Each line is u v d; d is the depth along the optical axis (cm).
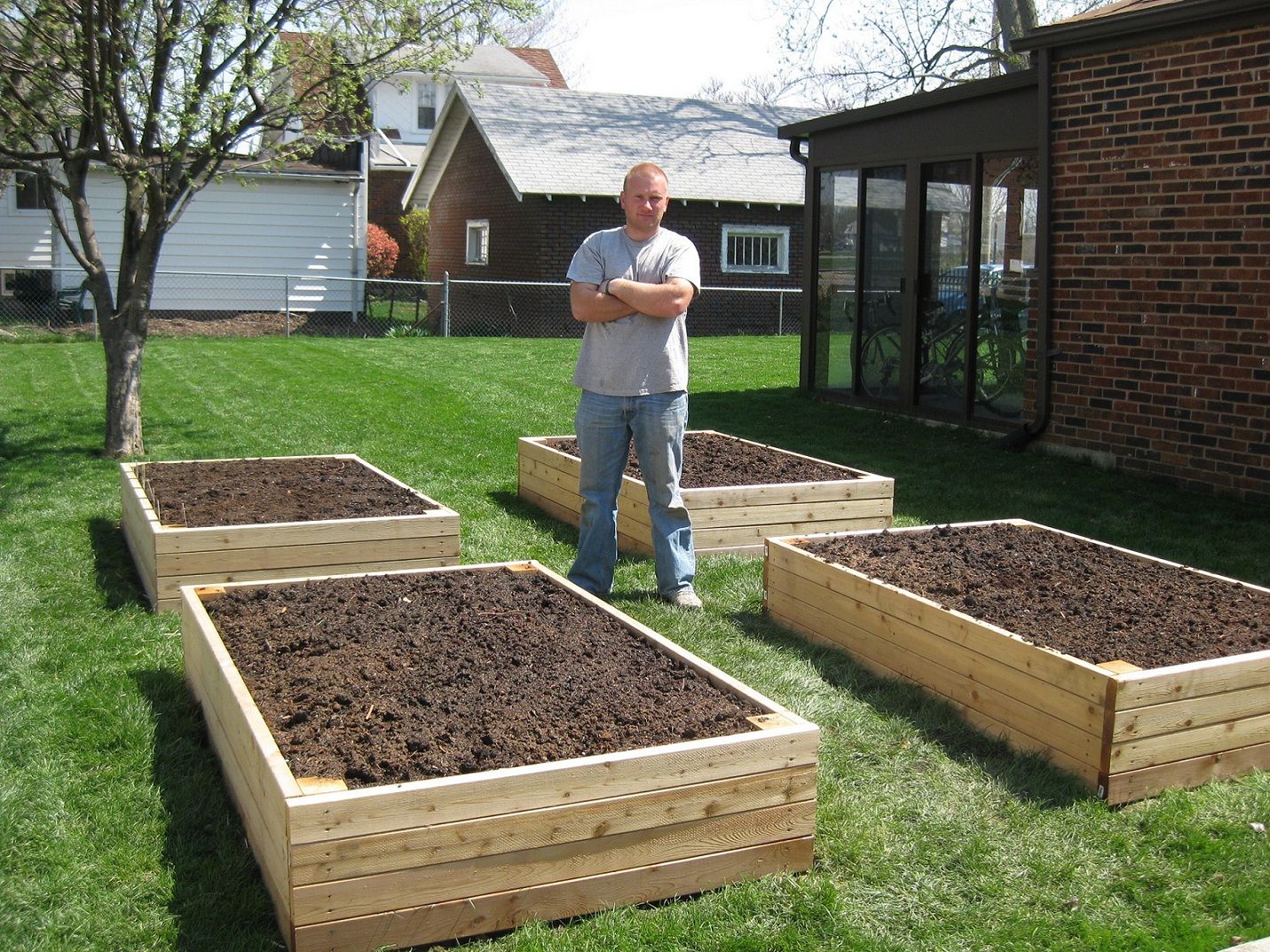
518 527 685
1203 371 783
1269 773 385
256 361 1414
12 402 1084
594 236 529
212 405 1096
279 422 1010
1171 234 796
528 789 290
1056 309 893
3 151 811
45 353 1451
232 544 530
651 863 306
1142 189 813
